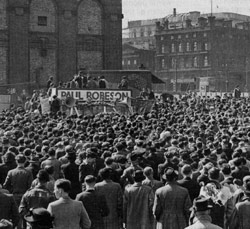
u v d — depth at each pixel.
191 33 143.88
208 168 13.17
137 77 59.88
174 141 18.61
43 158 15.73
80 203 10.00
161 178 14.04
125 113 45.34
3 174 14.58
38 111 40.59
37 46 65.25
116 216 12.40
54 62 66.06
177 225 11.43
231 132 24.34
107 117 32.06
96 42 68.12
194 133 22.72
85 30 67.62
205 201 8.47
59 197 9.96
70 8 66.50
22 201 11.47
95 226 11.35
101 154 17.17
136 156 14.21
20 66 64.06
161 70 149.50
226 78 140.75
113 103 45.31
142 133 22.98
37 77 65.00
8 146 18.14
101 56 68.50
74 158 14.32
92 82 49.62
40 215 7.23
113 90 45.56
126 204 12.52
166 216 11.48
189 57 144.50
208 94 100.75
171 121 28.67
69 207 9.85
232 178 12.62
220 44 141.25
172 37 147.62
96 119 29.38
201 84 112.38
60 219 9.78
